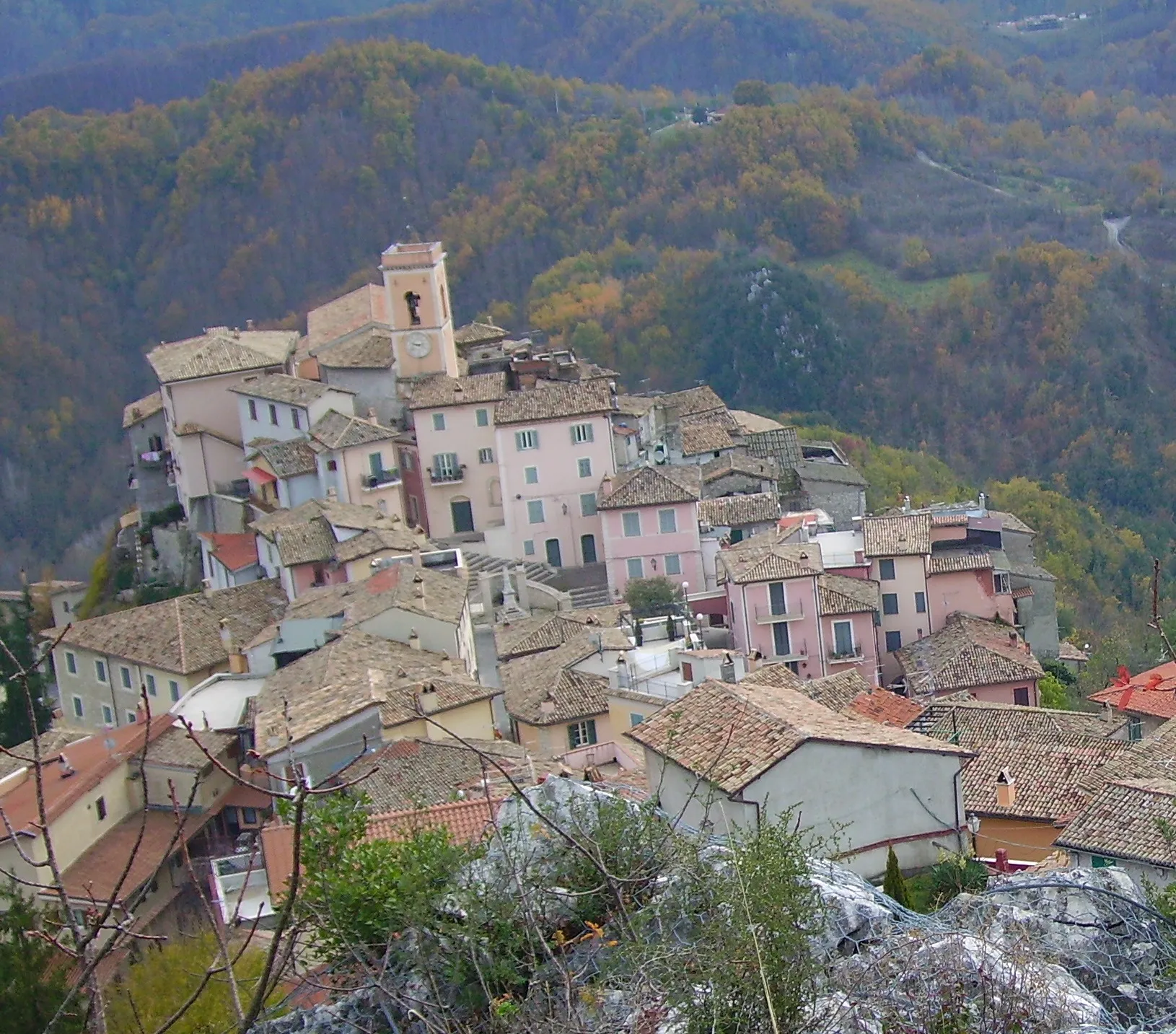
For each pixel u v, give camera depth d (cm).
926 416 14788
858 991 2111
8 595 11331
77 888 5569
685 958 2117
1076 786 4953
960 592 8094
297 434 9800
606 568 9250
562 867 2445
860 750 3547
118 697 7881
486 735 6009
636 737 3769
